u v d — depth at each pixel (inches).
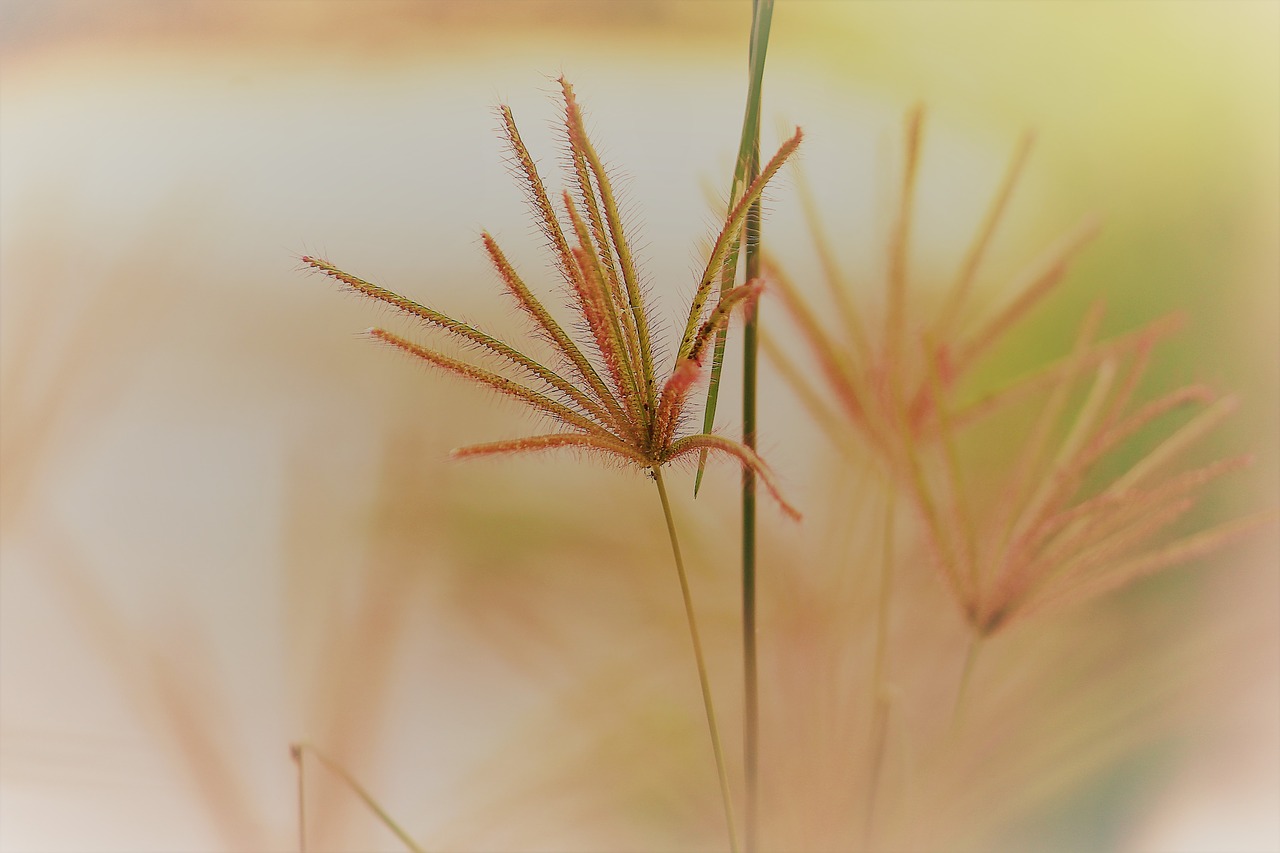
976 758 29.0
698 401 24.2
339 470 33.9
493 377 23.6
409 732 32.4
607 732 31.0
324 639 32.9
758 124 24.3
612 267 23.5
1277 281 33.1
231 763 32.1
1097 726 29.4
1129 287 33.3
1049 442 29.3
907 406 26.9
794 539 30.0
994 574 26.3
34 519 33.8
